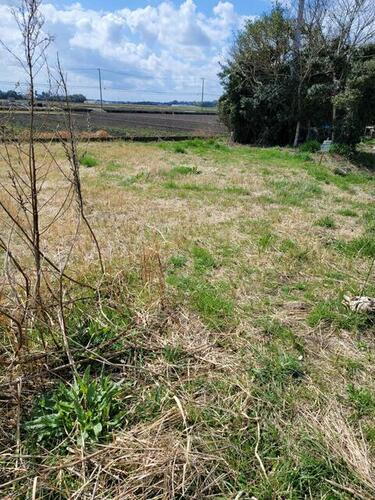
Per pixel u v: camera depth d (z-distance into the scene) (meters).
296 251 4.38
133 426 2.04
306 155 11.73
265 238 4.69
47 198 6.10
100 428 1.95
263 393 2.32
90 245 4.20
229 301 3.29
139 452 1.86
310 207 6.42
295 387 2.41
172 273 3.77
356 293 3.53
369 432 2.09
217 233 4.95
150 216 5.52
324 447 2.00
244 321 3.05
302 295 3.51
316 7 13.98
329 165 10.64
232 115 16.50
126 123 20.73
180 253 4.27
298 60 14.81
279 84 15.23
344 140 12.78
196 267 3.92
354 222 5.73
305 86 14.77
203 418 2.12
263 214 5.88
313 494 1.78
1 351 2.47
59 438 1.96
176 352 2.60
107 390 2.16
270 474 1.84
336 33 14.12
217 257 4.22
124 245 4.28
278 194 7.16
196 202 6.38
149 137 14.65
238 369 2.52
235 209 6.11
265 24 15.12
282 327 3.00
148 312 2.97
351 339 2.93
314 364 2.63
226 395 2.30
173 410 2.11
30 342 2.49
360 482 1.84
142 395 2.26
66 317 2.72
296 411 2.23
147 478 1.74
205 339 2.80
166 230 4.98
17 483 1.73
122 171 8.62
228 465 1.86
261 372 2.49
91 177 7.82
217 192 7.12
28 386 2.21
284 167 10.19
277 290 3.58
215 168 9.66
